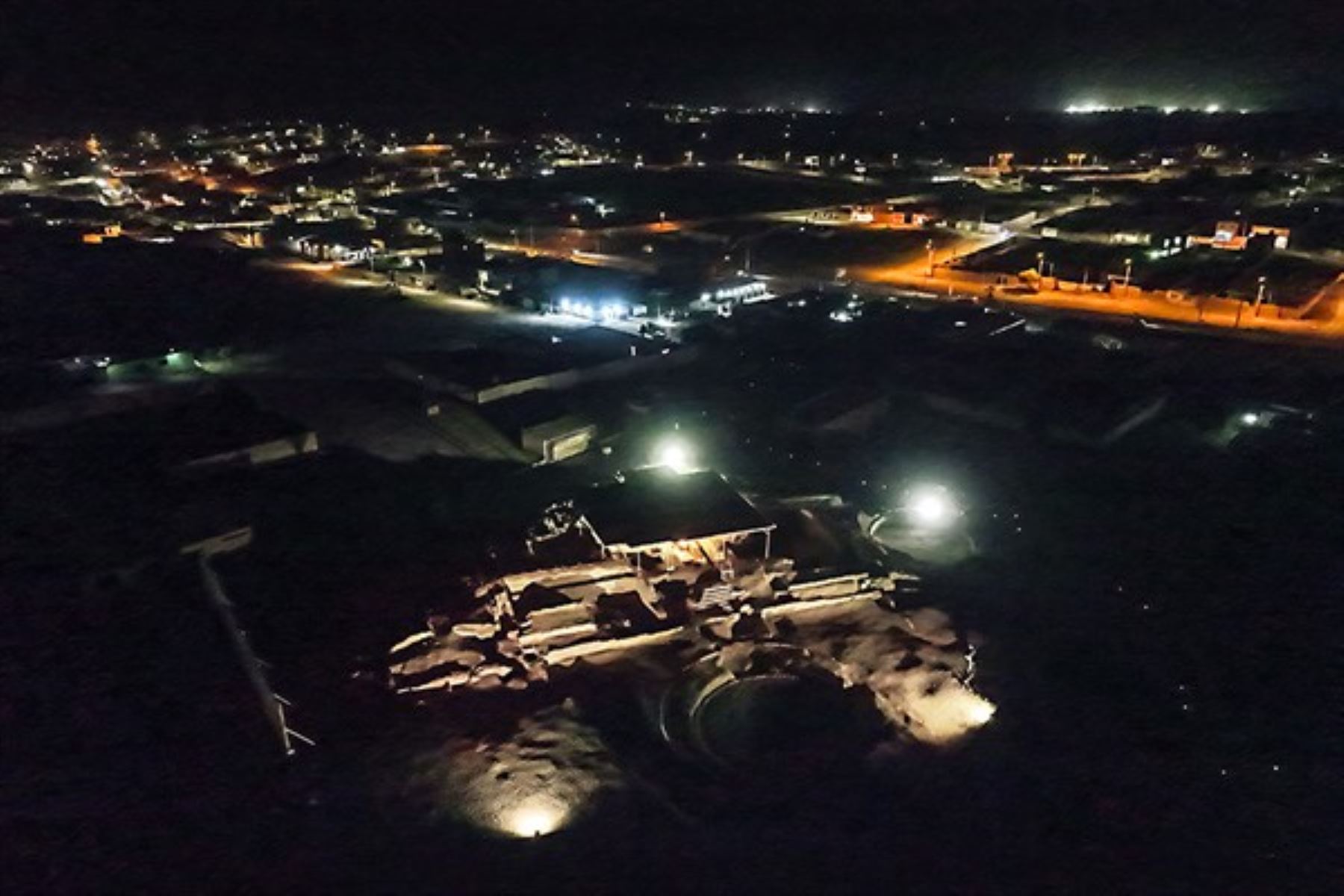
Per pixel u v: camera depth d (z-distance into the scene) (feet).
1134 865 62.28
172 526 102.94
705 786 69.51
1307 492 114.21
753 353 166.50
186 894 59.00
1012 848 63.67
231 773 69.92
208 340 171.53
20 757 70.59
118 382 146.00
